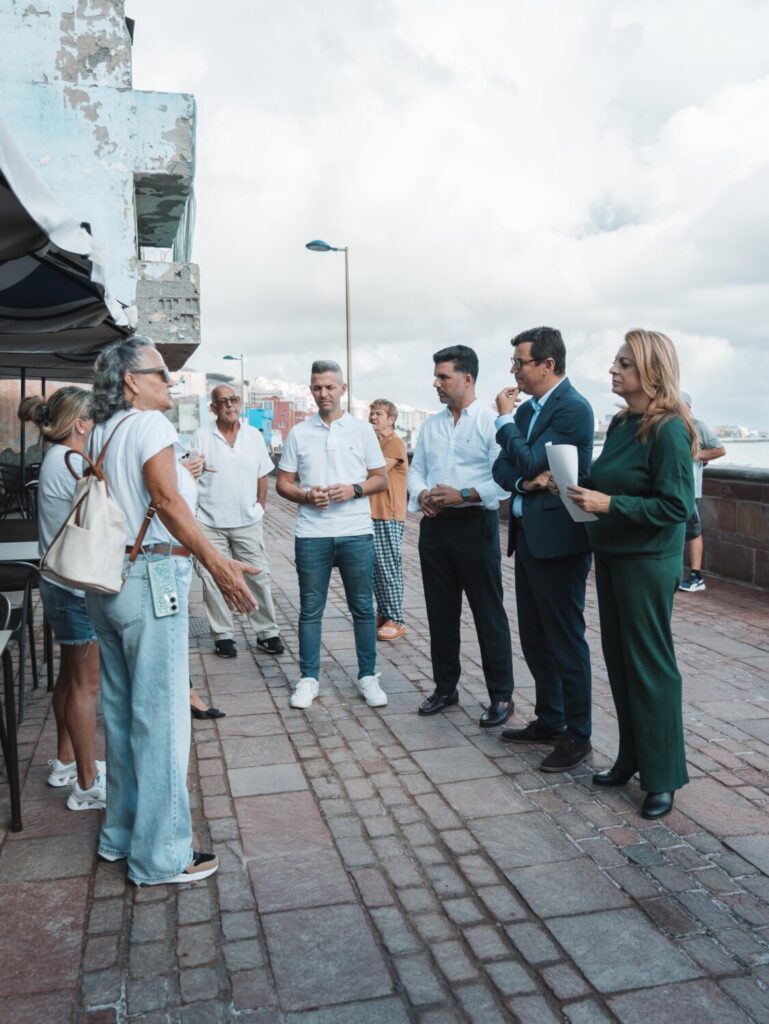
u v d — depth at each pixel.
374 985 2.38
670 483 3.22
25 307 4.52
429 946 2.56
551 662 4.18
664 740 3.40
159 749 2.87
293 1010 2.27
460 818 3.44
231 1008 2.28
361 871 3.02
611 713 4.74
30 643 5.11
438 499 4.40
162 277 9.69
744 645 6.32
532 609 4.15
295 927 2.67
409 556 11.05
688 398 8.23
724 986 2.36
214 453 5.94
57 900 2.83
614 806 3.54
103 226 9.43
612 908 2.76
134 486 2.77
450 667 4.78
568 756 3.92
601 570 3.57
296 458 4.96
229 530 5.98
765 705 4.92
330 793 3.70
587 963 2.46
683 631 6.75
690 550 8.95
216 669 5.74
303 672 5.02
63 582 2.66
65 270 3.78
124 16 9.35
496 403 4.10
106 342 5.98
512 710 4.61
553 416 3.80
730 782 3.80
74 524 2.68
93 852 3.17
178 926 2.67
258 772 3.95
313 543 4.90
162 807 2.89
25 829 3.36
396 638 6.61
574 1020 2.23
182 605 2.89
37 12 9.14
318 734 4.45
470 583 4.50
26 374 9.63
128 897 2.85
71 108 9.23
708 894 2.85
